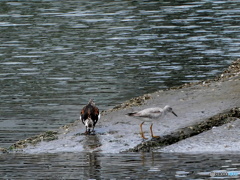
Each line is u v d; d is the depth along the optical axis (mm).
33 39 35562
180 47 32188
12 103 22234
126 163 13727
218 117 16656
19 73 27406
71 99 22688
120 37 35469
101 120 17609
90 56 30750
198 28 37438
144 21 40438
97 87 24531
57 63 29344
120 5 47938
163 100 19109
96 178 12562
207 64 28141
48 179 12641
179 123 16500
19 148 15664
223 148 14805
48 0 51906
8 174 13102
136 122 17062
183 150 14812
